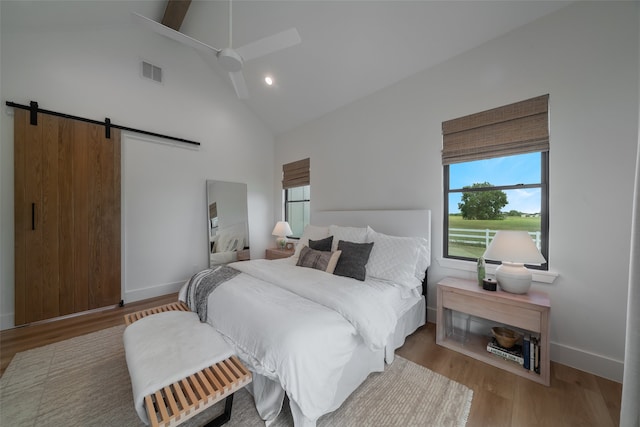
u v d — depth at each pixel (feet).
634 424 3.00
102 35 9.73
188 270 12.12
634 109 5.41
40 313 8.52
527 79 6.78
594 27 5.84
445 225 8.57
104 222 9.75
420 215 8.64
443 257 8.54
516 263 6.55
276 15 8.72
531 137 6.70
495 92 7.33
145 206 10.83
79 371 5.92
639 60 4.91
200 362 4.15
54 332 7.88
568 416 4.63
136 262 10.60
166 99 11.41
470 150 7.80
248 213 14.61
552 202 6.42
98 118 9.64
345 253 7.91
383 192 10.16
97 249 9.61
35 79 8.43
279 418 4.51
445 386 5.41
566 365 6.15
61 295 8.91
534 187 6.88
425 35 7.77
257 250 15.05
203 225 12.66
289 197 15.65
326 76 10.44
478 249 8.27
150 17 9.94
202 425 4.35
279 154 15.55
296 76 11.03
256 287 6.20
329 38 8.82
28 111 8.28
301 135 14.02
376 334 4.87
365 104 10.79
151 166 10.99
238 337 4.77
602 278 5.77
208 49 5.84
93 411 4.72
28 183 8.32
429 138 8.79
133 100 10.48
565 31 6.21
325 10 7.96
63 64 8.93
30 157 8.34
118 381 5.57
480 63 7.62
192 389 3.73
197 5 9.71
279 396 4.31
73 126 9.09
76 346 7.04
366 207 10.77
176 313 5.98
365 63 9.30
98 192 9.61
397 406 4.83
